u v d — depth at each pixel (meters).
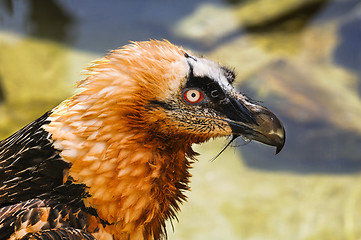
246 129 7.22
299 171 16.53
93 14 23.78
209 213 14.76
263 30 23.61
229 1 24.97
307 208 15.02
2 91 18.27
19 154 6.68
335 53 21.80
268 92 19.05
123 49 6.94
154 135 6.87
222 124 7.13
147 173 6.79
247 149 17.19
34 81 18.78
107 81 6.63
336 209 15.02
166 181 7.09
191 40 22.98
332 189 15.74
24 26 22.38
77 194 6.55
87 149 6.53
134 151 6.70
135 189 6.71
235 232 14.18
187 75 6.84
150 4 24.67
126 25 23.56
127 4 24.53
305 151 17.08
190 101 6.95
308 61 21.33
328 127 17.72
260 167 16.61
